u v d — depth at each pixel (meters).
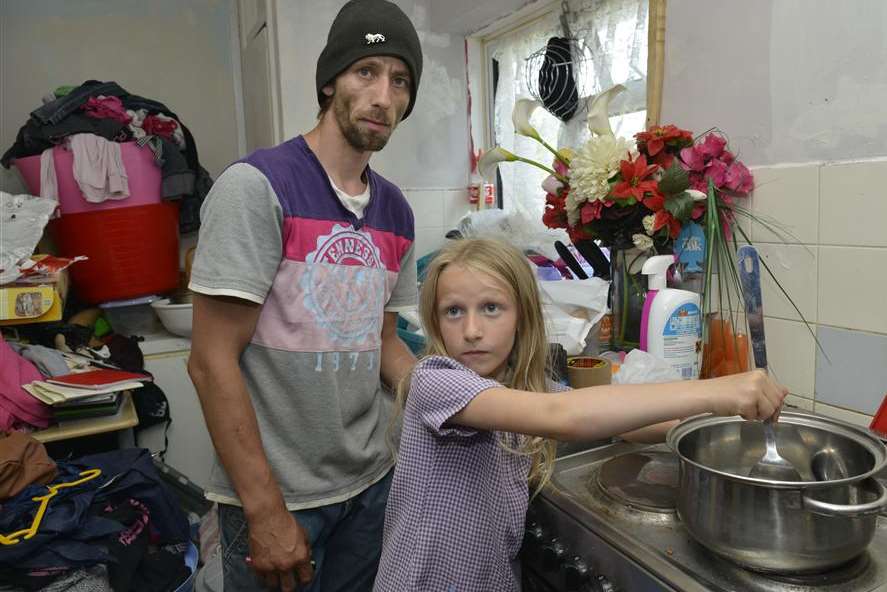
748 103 1.15
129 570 1.34
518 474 0.89
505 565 0.86
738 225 1.19
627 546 0.74
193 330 0.95
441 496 0.83
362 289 1.05
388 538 0.87
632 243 1.31
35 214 2.00
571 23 1.90
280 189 0.94
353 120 0.98
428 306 0.92
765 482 0.63
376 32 0.96
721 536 0.67
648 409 0.68
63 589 1.23
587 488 0.89
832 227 1.03
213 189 0.93
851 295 1.01
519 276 0.88
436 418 0.76
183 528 1.55
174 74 2.76
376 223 1.10
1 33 2.47
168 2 2.72
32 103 2.54
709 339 1.21
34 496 1.34
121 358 2.15
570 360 1.18
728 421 0.85
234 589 1.06
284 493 1.02
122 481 1.47
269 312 0.98
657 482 0.88
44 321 1.87
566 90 1.91
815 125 1.04
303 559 0.97
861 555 0.70
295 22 2.28
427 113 2.33
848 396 1.03
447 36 2.31
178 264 2.54
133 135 2.29
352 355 1.04
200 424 2.34
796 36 1.06
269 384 1.00
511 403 0.72
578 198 1.29
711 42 1.21
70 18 2.57
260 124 2.56
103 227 2.25
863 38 0.96
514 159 1.50
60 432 1.68
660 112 1.34
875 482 0.66
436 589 0.81
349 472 1.08
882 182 0.95
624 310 1.36
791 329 1.11
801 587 0.65
